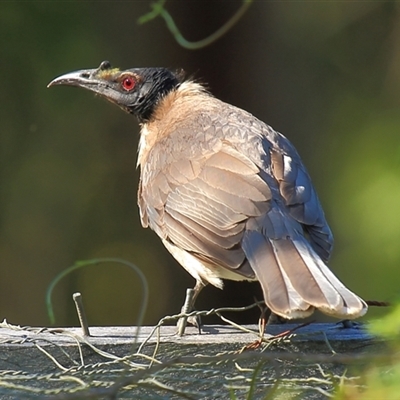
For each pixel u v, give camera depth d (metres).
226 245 7.54
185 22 15.25
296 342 6.92
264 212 7.61
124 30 14.93
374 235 12.81
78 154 15.15
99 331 7.01
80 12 14.69
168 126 9.80
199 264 8.37
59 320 15.17
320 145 15.27
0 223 14.96
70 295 15.30
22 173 14.98
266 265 7.02
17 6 14.34
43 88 14.62
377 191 13.01
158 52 15.12
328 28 15.74
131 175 15.30
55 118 14.94
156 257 15.34
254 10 15.40
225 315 14.77
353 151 14.73
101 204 15.30
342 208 13.91
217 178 8.12
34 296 15.14
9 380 6.40
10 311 15.04
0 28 14.31
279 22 15.53
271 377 6.64
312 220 7.73
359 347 6.90
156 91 10.41
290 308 6.43
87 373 6.44
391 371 5.66
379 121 15.16
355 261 12.95
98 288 15.38
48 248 15.16
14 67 14.48
